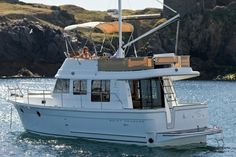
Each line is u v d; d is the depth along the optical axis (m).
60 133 40.31
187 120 37.81
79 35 152.88
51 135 40.94
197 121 38.38
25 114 42.62
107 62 38.66
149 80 37.88
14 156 35.84
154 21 199.88
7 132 46.28
